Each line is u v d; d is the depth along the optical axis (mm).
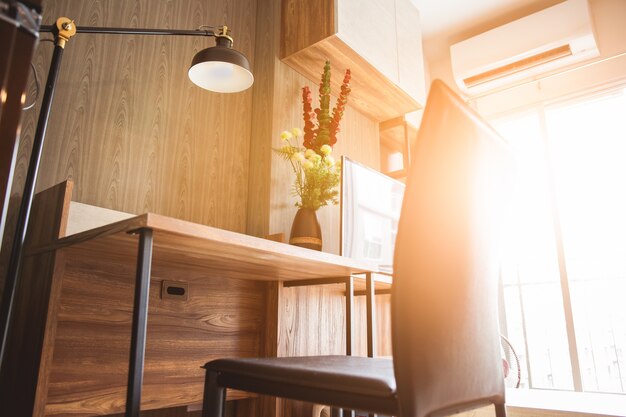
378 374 743
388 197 2434
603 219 3266
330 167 2137
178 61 2158
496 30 3480
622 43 3193
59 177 1656
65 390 1330
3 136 591
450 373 695
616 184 3260
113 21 1937
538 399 2227
